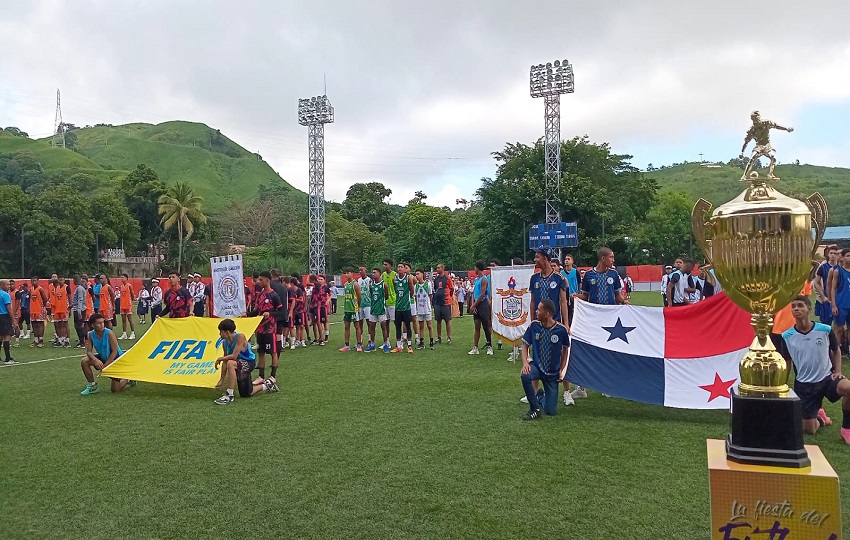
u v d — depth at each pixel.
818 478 2.03
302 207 90.00
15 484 5.16
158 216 67.88
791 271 2.23
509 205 48.06
